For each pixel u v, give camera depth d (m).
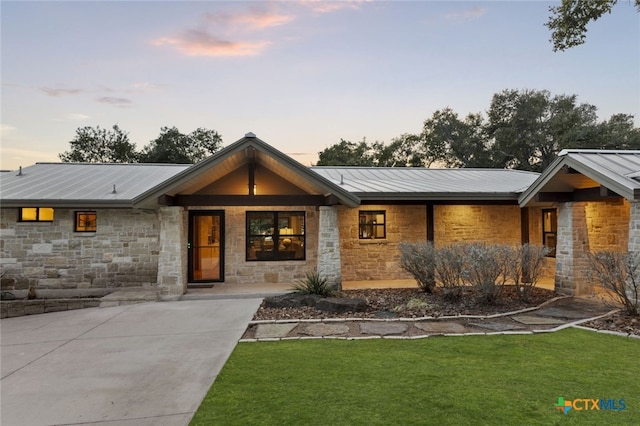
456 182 13.96
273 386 4.41
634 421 3.50
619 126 32.88
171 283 9.95
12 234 10.82
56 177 12.96
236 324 7.45
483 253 8.63
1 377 4.99
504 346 5.81
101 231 11.08
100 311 8.91
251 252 11.82
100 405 4.11
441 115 41.00
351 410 3.78
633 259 7.51
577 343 5.93
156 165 15.90
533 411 3.71
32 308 9.45
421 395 4.10
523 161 37.19
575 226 9.90
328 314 8.10
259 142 9.50
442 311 8.13
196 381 4.71
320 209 10.62
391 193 11.33
